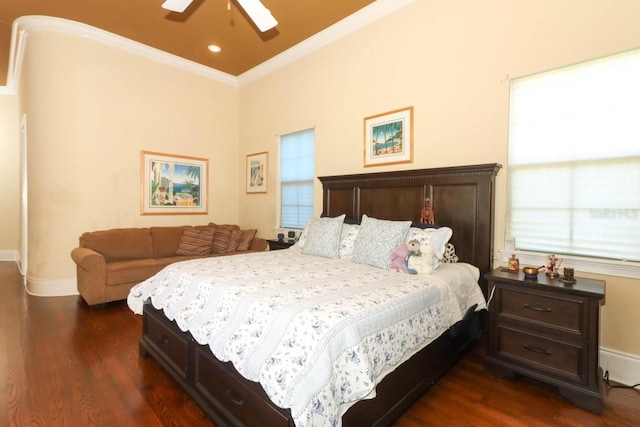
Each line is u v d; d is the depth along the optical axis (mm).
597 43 2221
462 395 1996
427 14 3086
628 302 2139
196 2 3354
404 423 1727
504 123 2635
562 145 2377
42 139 3859
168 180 4746
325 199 3838
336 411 1230
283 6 3383
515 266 2395
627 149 2131
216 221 5293
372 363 1441
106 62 4145
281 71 4645
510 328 2170
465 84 2850
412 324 1754
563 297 1961
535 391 2039
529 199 2535
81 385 2033
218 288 1901
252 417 1451
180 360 1998
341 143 3854
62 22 3770
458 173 2773
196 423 1707
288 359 1316
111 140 4215
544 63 2438
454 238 2812
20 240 5609
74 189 3959
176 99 4797
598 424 1743
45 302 3652
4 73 5379
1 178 6113
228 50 4418
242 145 5430
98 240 3850
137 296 2531
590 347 1869
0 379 2090
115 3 3404
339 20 3654
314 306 1538
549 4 2410
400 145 3299
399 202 3164
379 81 3471
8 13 3629
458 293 2281
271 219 4902
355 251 2756
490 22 2701
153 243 4297
